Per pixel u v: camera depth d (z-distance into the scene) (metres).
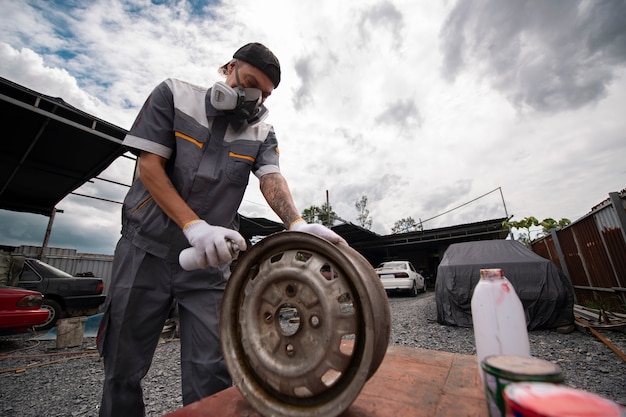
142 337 1.39
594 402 0.40
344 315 0.70
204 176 1.40
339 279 0.72
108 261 11.10
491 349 0.77
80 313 6.71
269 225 11.24
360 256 0.89
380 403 0.80
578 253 6.16
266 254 0.85
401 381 0.95
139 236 1.39
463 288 5.00
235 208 1.57
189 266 1.06
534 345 3.76
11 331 4.37
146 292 1.38
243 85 1.41
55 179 7.74
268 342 0.76
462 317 4.99
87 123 5.65
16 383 3.25
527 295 4.50
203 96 1.51
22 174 7.39
